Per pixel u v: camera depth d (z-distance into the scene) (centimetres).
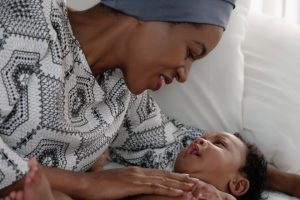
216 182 126
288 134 144
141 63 100
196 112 144
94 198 100
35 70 91
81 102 106
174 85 143
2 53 86
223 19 101
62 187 97
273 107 146
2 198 90
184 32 98
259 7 189
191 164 126
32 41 89
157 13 96
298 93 148
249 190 132
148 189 104
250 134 146
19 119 91
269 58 153
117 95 115
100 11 100
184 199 105
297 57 153
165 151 134
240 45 150
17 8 88
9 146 92
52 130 96
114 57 102
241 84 147
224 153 128
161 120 133
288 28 160
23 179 88
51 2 92
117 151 136
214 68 144
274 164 146
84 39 100
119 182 103
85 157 109
